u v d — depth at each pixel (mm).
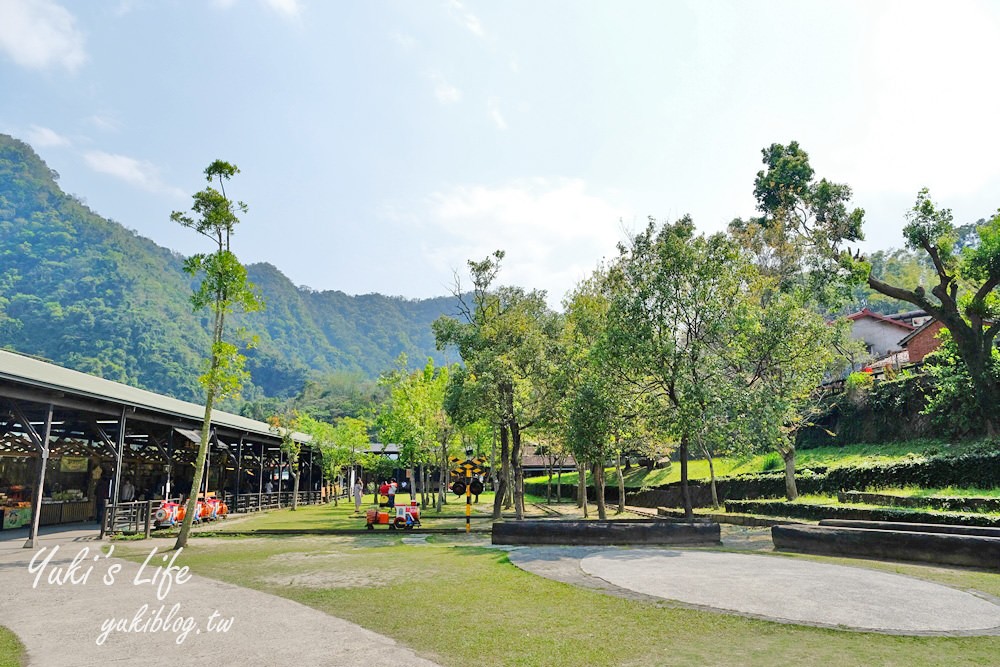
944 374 22453
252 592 8836
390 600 8180
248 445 36719
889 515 15281
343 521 24953
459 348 25906
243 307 16094
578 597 8242
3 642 6332
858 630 6492
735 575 9859
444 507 36938
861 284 21594
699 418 16203
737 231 27062
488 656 5680
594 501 40844
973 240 64125
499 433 33344
